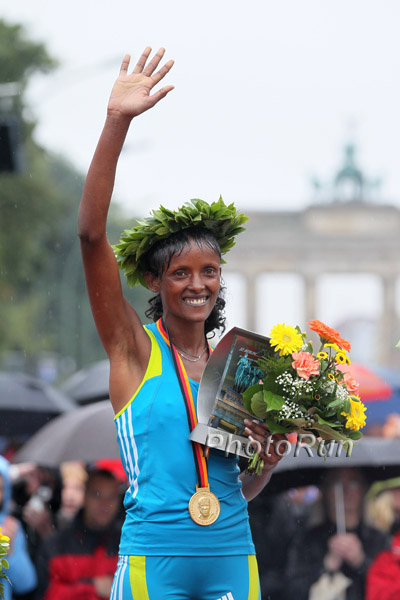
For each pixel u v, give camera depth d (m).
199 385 5.53
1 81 57.16
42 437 14.17
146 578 5.27
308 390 5.55
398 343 6.28
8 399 19.62
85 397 20.08
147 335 5.72
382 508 13.16
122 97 5.54
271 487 12.96
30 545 13.44
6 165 17.14
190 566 5.28
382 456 12.96
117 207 84.06
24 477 14.45
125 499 5.53
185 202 5.89
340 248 128.88
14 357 79.00
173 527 5.30
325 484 12.78
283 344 5.56
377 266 129.50
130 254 5.99
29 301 73.25
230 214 5.91
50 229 63.31
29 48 57.41
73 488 14.55
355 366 21.25
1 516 10.68
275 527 12.81
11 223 59.31
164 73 5.67
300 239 128.88
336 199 129.50
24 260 60.81
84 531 12.10
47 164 68.25
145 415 5.43
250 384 5.60
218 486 5.47
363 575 12.43
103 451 13.45
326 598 12.41
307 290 130.75
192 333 5.81
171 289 5.71
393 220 128.25
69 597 11.78
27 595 10.87
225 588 5.34
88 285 5.57
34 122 53.91
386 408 21.19
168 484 5.36
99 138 5.52
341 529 12.64
